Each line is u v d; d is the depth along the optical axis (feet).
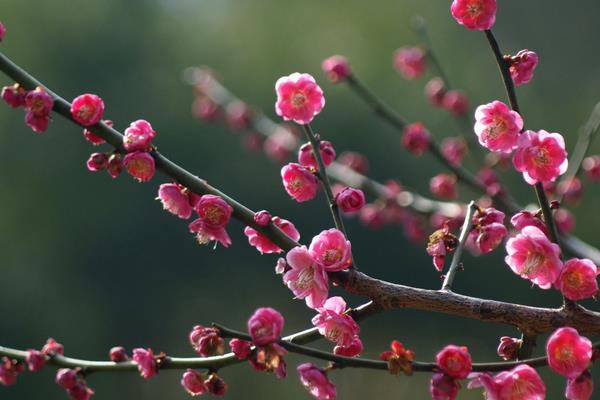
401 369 9.11
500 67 9.75
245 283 55.11
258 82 60.59
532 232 9.43
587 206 45.24
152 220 56.03
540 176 9.65
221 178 54.95
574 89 57.62
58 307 54.49
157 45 60.03
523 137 9.61
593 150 45.21
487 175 19.39
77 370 10.51
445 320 51.75
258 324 8.91
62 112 10.03
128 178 56.44
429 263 51.80
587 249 17.44
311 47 61.41
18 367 10.86
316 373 9.20
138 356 9.97
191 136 56.24
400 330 52.90
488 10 9.57
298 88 10.68
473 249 15.76
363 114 56.24
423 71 21.77
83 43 58.44
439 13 61.87
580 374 8.92
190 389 9.87
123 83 58.23
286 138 23.34
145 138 9.97
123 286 55.62
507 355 9.82
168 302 55.57
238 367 51.16
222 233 9.86
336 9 62.95
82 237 55.62
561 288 9.32
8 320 53.06
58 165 55.93
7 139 55.42
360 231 52.06
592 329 9.45
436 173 53.72
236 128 23.79
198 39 61.31
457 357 8.94
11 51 57.16
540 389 8.69
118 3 60.13
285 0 62.95
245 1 63.77
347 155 21.40
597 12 58.85
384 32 61.41
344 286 9.68
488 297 50.47
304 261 9.45
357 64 60.13
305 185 10.34
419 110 55.21
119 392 51.83
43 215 55.42
